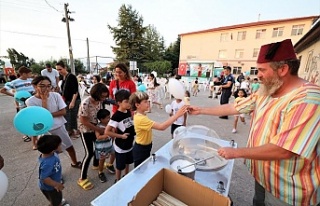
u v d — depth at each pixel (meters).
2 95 9.23
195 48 26.92
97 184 2.29
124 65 2.89
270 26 20.69
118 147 2.05
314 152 0.92
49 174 1.62
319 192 1.00
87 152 2.18
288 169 0.97
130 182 1.12
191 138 1.66
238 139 4.00
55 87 4.64
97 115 2.23
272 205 1.13
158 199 0.96
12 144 3.37
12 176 2.41
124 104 1.98
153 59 32.03
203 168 1.23
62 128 2.41
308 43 7.34
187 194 0.93
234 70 23.66
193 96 10.79
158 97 7.11
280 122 0.94
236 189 2.26
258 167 1.13
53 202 1.73
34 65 21.08
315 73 5.83
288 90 0.97
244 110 1.35
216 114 1.52
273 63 0.95
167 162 1.35
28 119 1.86
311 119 0.80
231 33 23.36
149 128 1.74
